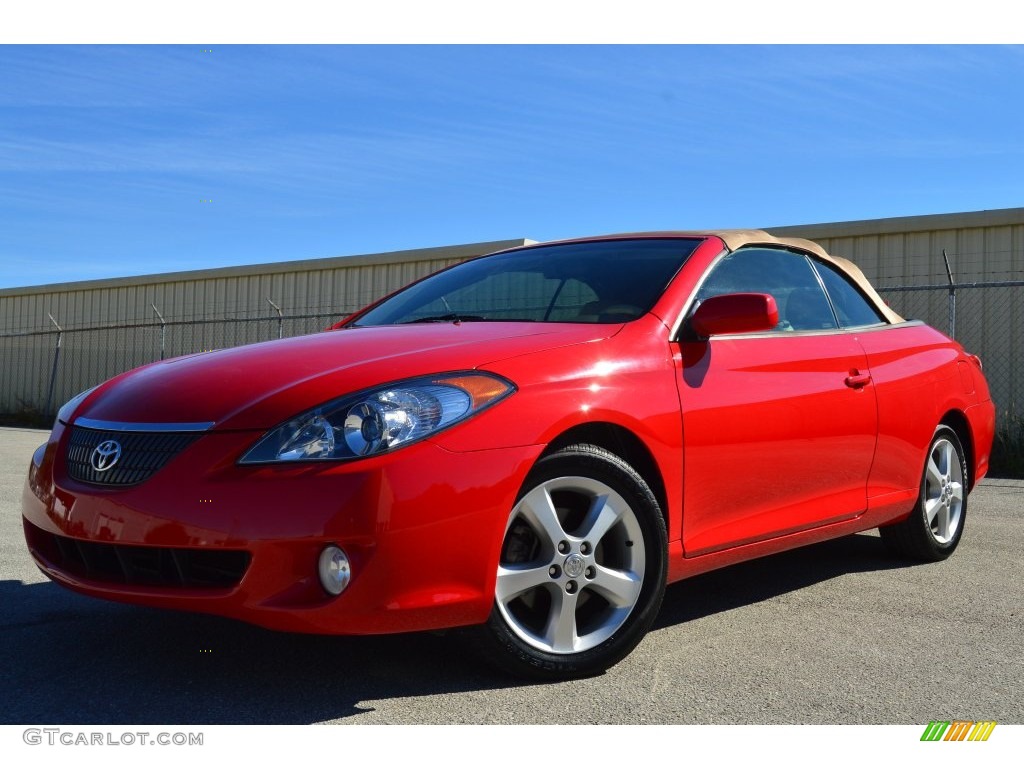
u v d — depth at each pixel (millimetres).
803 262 3891
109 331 17859
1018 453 8508
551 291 3338
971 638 3076
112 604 3311
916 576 4000
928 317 9867
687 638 3051
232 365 2711
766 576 4000
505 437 2449
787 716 2379
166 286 17078
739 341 3254
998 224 9500
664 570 2803
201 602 2305
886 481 3885
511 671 2545
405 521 2270
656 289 3148
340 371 2508
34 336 19172
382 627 2275
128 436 2518
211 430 2389
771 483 3250
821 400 3459
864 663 2807
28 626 3033
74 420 2775
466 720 2312
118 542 2379
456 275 3832
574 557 2613
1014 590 3750
